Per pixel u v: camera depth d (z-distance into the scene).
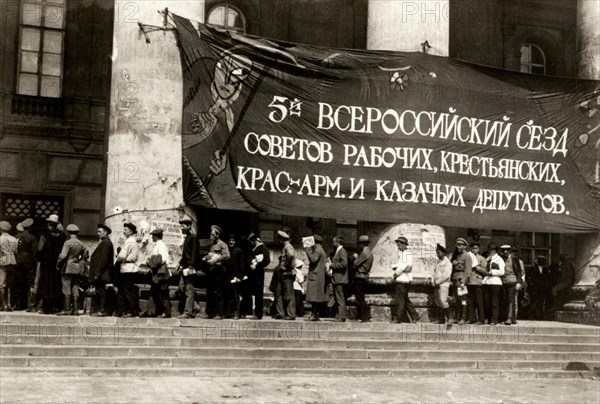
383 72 17.00
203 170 15.45
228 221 20.92
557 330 15.65
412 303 15.87
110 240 14.26
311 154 16.48
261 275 15.13
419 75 17.19
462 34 24.58
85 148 21.06
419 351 13.59
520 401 10.90
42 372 10.98
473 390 11.69
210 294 14.64
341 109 16.75
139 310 14.21
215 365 12.10
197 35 15.62
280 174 16.20
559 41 25.70
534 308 19.59
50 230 14.56
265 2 22.77
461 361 13.52
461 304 16.02
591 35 19.39
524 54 25.67
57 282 14.34
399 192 16.92
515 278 16.38
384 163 16.91
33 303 15.45
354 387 11.33
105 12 21.62
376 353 13.30
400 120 17.02
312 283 14.91
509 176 17.81
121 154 15.17
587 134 18.59
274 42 16.36
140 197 15.00
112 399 9.41
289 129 16.38
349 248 21.22
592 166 18.61
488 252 18.22
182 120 15.37
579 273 18.97
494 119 17.75
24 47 21.22
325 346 13.34
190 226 14.30
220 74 15.82
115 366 11.55
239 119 15.93
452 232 22.55
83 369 11.18
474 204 17.42
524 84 18.08
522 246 23.81
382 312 16.16
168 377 11.36
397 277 15.47
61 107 21.02
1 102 20.69
